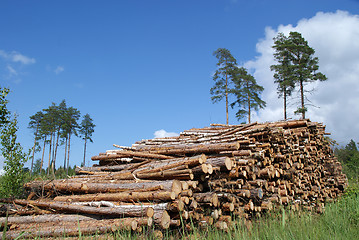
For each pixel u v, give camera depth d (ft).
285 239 15.97
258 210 22.66
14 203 24.04
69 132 151.33
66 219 20.43
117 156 36.04
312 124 35.83
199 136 35.24
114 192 22.24
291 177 28.43
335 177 40.27
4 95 34.53
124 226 17.49
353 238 17.37
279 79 97.96
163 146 34.96
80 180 27.63
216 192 21.11
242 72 104.22
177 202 17.74
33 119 146.92
